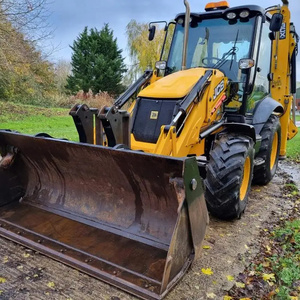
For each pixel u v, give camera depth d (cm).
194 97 340
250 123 466
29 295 243
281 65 579
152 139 352
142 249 280
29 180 373
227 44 438
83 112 329
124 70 2898
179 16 474
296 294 257
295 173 646
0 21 1098
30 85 1903
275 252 317
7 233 312
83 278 264
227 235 351
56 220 328
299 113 4497
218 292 256
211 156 362
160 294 227
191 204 247
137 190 298
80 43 2811
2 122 1305
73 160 314
